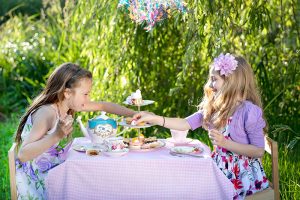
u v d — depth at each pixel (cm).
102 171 277
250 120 294
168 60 508
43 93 306
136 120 314
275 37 487
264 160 410
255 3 431
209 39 419
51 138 276
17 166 298
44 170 296
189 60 423
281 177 391
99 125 313
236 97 302
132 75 489
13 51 754
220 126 304
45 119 291
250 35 472
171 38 502
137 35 482
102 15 468
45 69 724
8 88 715
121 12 462
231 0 427
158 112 509
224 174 284
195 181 279
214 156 307
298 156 434
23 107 681
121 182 278
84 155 287
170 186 279
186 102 504
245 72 304
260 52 481
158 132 514
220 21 412
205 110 317
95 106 340
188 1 396
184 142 322
